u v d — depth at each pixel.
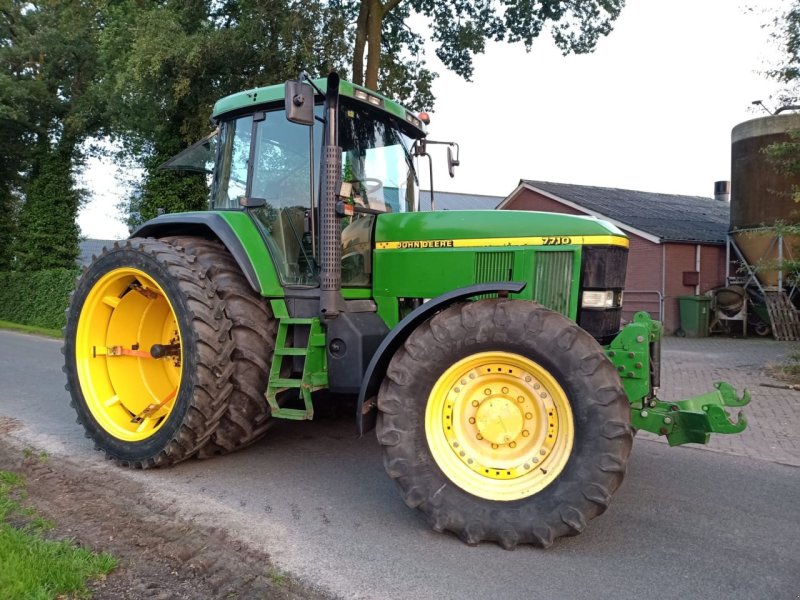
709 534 3.49
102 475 4.28
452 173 5.30
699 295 15.82
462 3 15.26
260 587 2.80
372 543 3.28
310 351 4.05
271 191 4.50
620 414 3.09
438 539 3.34
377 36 13.70
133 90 12.70
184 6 12.57
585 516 3.09
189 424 4.08
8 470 4.38
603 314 3.96
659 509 3.87
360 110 4.53
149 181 14.31
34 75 19.78
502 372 3.35
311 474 4.38
